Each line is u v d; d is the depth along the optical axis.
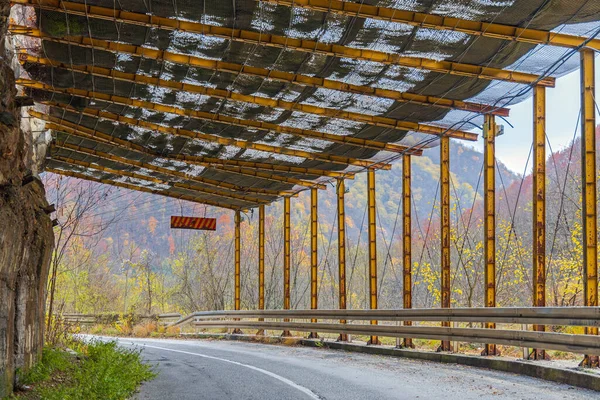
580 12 10.74
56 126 20.81
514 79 13.57
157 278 59.12
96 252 50.72
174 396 10.05
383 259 59.75
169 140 21.59
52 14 13.05
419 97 15.56
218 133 20.25
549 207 32.22
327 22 12.34
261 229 29.38
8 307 7.80
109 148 23.06
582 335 10.30
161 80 16.44
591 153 11.60
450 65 13.54
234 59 14.53
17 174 8.59
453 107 15.56
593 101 11.74
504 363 12.57
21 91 17.41
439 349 15.60
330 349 20.22
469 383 10.73
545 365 11.29
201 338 29.64
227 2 11.91
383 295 52.91
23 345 9.14
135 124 19.94
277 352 19.31
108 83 16.69
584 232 11.49
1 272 7.50
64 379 10.18
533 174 13.25
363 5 11.56
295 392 10.23
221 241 56.34
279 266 53.03
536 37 11.73
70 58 15.07
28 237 9.12
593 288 11.30
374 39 12.77
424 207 104.19
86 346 16.17
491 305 14.75
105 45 14.30
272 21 12.52
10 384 7.91
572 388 9.82
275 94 16.50
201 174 25.66
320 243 60.62
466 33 11.92
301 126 18.73
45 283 10.92
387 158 20.52
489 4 10.93
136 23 12.88
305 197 86.00
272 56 14.13
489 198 15.21
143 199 58.31
